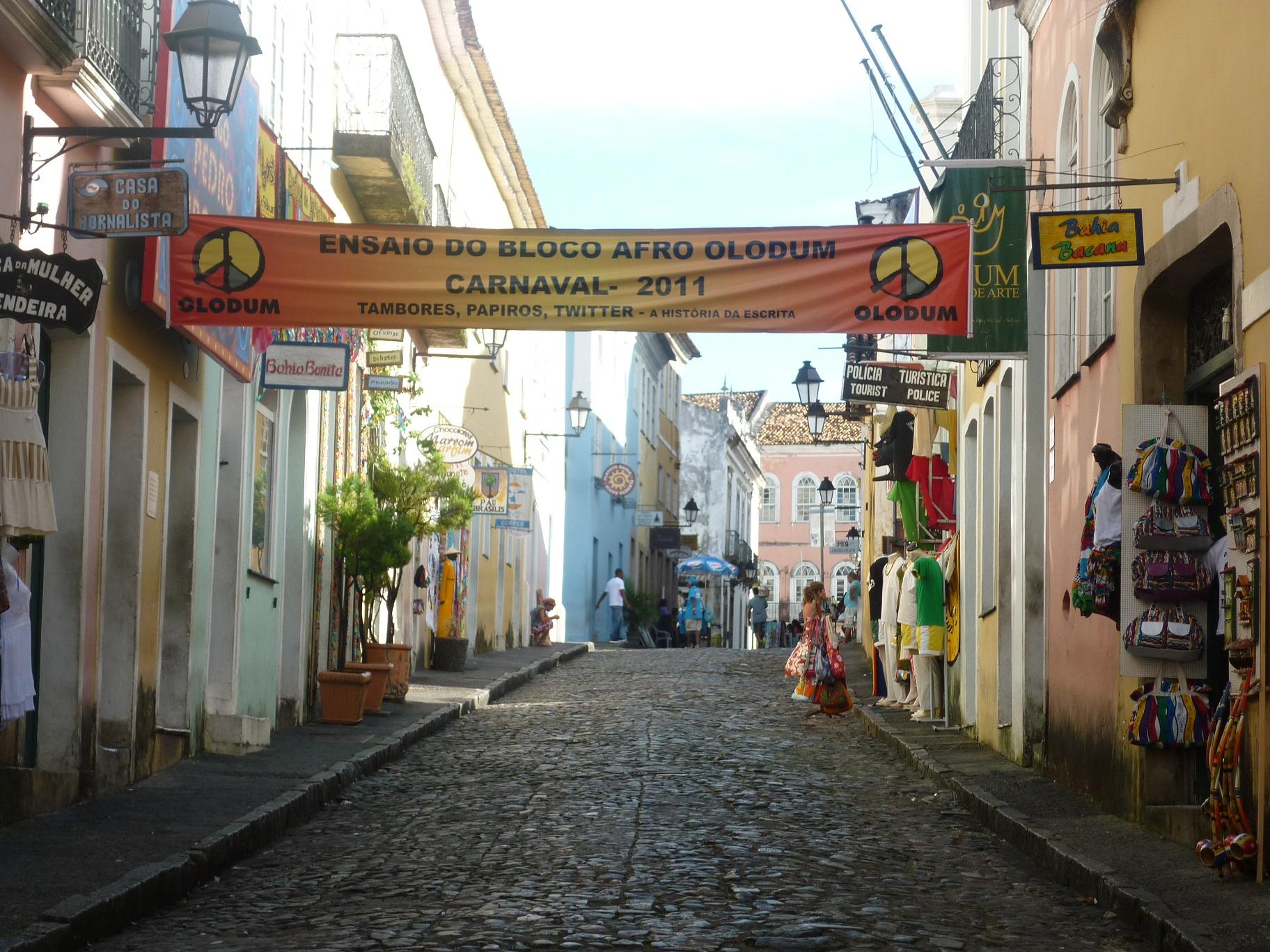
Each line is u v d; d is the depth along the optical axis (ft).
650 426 196.44
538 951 24.80
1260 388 28.84
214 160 43.09
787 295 40.86
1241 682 29.60
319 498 63.36
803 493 298.35
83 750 37.47
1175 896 27.07
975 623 59.11
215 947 25.18
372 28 71.77
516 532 106.22
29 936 23.22
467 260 40.96
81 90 34.40
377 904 28.76
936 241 40.86
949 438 68.69
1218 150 31.81
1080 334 43.39
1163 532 33.58
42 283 29.55
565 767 49.83
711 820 38.96
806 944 25.35
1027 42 51.98
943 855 34.91
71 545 36.99
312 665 62.03
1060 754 44.27
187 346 45.83
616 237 40.91
